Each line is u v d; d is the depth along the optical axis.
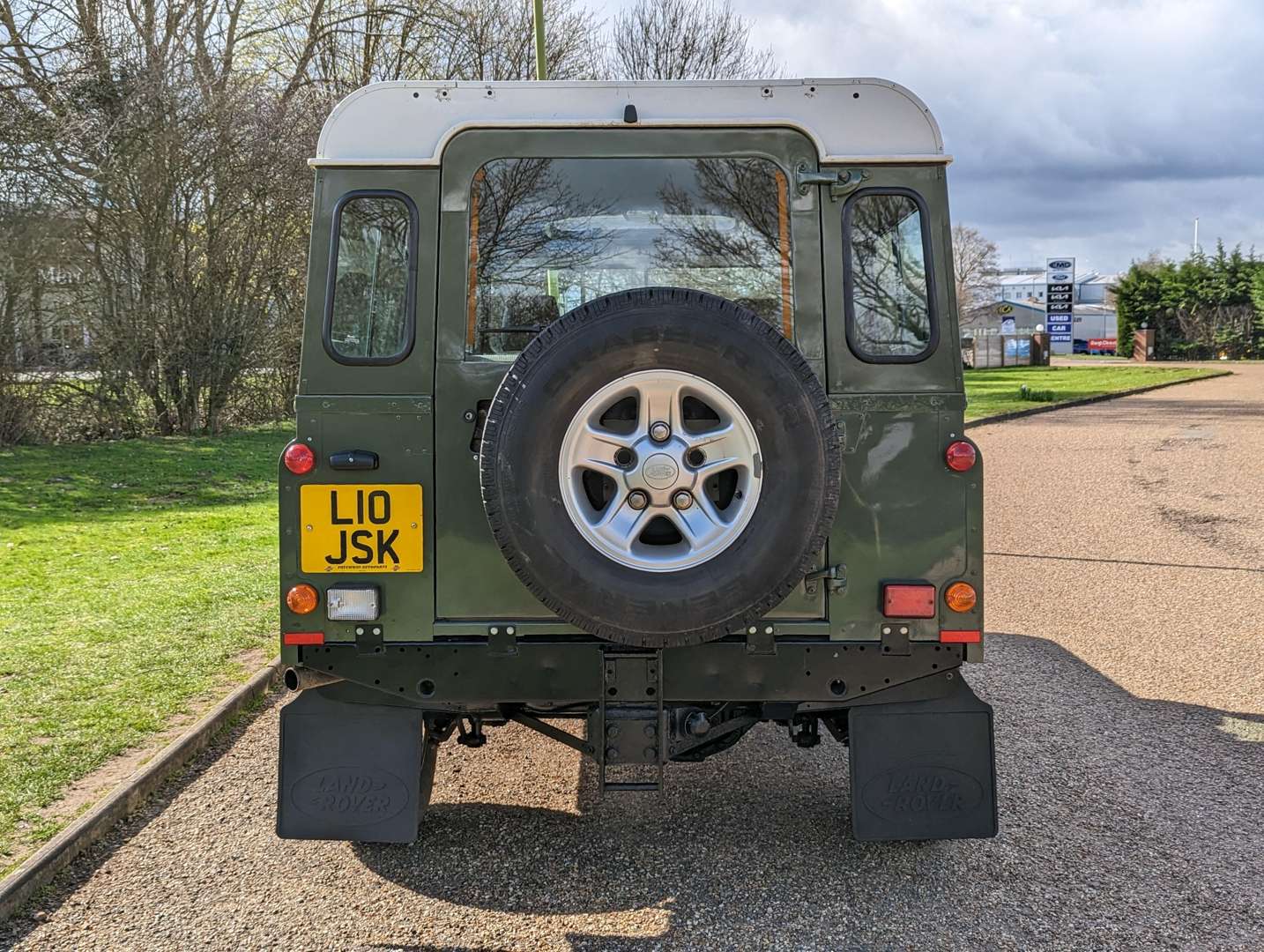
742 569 3.19
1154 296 56.16
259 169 18.73
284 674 3.63
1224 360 53.28
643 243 3.63
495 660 3.57
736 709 3.73
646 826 4.13
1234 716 5.34
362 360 3.55
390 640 3.57
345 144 3.57
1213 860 3.78
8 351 15.92
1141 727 5.19
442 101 3.58
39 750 4.68
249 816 4.21
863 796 3.59
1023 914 3.40
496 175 3.59
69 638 6.43
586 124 3.57
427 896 3.57
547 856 3.87
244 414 20.11
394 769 3.59
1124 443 17.42
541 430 3.15
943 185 3.58
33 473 13.42
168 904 3.51
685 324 3.14
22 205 15.36
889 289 3.60
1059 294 59.62
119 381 17.45
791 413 3.17
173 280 18.06
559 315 3.62
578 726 5.32
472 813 4.27
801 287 3.59
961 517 3.57
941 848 3.90
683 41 28.73
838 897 3.53
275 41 21.97
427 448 3.56
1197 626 7.06
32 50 15.68
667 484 3.19
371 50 23.30
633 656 3.52
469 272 3.58
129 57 16.98
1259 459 15.16
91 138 15.89
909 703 3.62
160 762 4.55
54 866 3.69
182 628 6.67
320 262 3.56
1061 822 4.12
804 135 3.59
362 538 3.56
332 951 3.21
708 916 3.42
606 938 3.28
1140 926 3.32
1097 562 9.09
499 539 3.18
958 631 3.55
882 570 3.57
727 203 3.60
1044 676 6.04
